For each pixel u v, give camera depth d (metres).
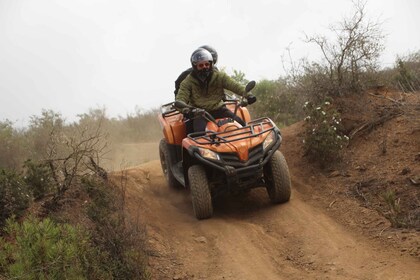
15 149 12.46
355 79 8.54
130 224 5.66
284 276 5.11
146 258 5.33
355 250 5.36
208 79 7.53
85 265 4.56
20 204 5.78
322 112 7.70
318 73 8.76
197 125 7.31
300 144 8.38
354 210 6.25
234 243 5.94
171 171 7.89
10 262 4.62
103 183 6.49
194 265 5.54
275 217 6.53
